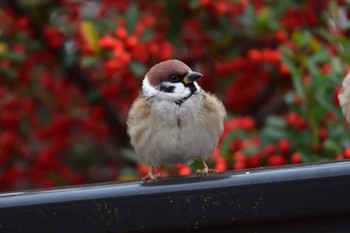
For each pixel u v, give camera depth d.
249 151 9.70
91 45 10.33
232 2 10.97
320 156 9.79
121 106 11.73
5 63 11.47
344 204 5.46
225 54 11.62
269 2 11.48
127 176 10.66
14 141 11.98
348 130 9.75
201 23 11.48
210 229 5.64
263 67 11.37
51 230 5.62
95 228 5.61
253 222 5.56
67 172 12.12
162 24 11.48
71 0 11.86
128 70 10.11
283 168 5.70
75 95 12.32
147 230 5.62
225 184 5.57
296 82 9.61
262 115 11.87
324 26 11.33
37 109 12.25
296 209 5.50
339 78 9.74
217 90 11.88
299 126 9.91
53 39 11.60
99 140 12.54
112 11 11.41
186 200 5.59
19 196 5.68
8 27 11.85
